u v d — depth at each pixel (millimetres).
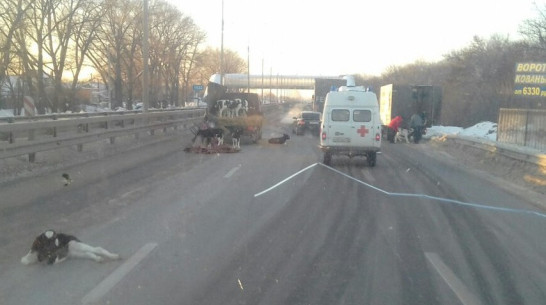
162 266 7582
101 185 14547
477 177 18375
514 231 10195
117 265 7602
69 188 13891
